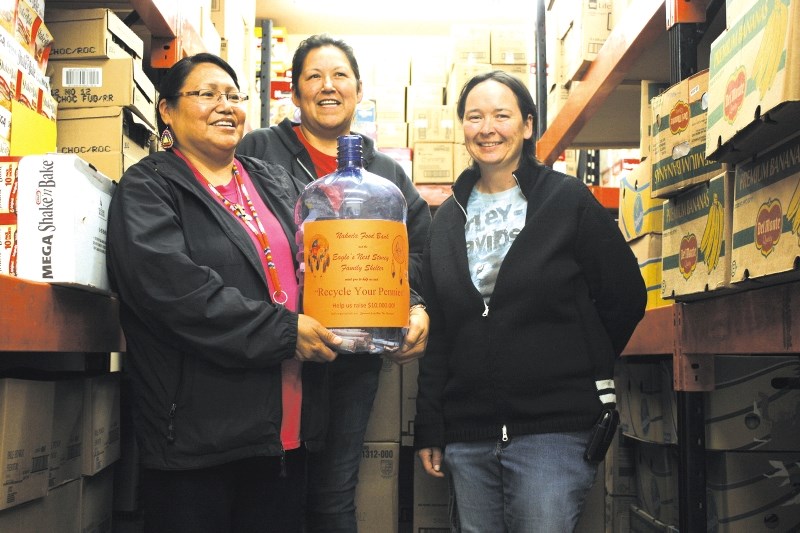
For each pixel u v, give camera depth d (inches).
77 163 46.1
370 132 153.4
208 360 46.1
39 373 60.9
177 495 46.0
